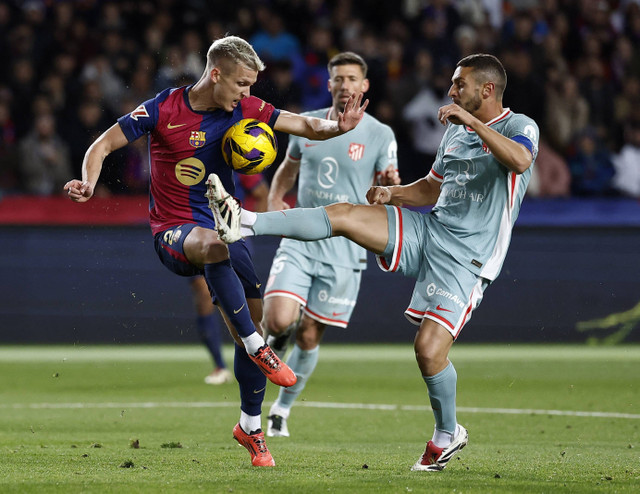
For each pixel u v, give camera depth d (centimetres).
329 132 1705
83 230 4575
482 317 4525
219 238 1510
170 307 4541
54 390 3128
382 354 4197
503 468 1627
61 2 5403
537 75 5247
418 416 2609
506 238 1678
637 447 2036
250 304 1666
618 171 5147
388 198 1777
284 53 5356
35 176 4941
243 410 1648
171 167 1661
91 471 1518
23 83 5222
